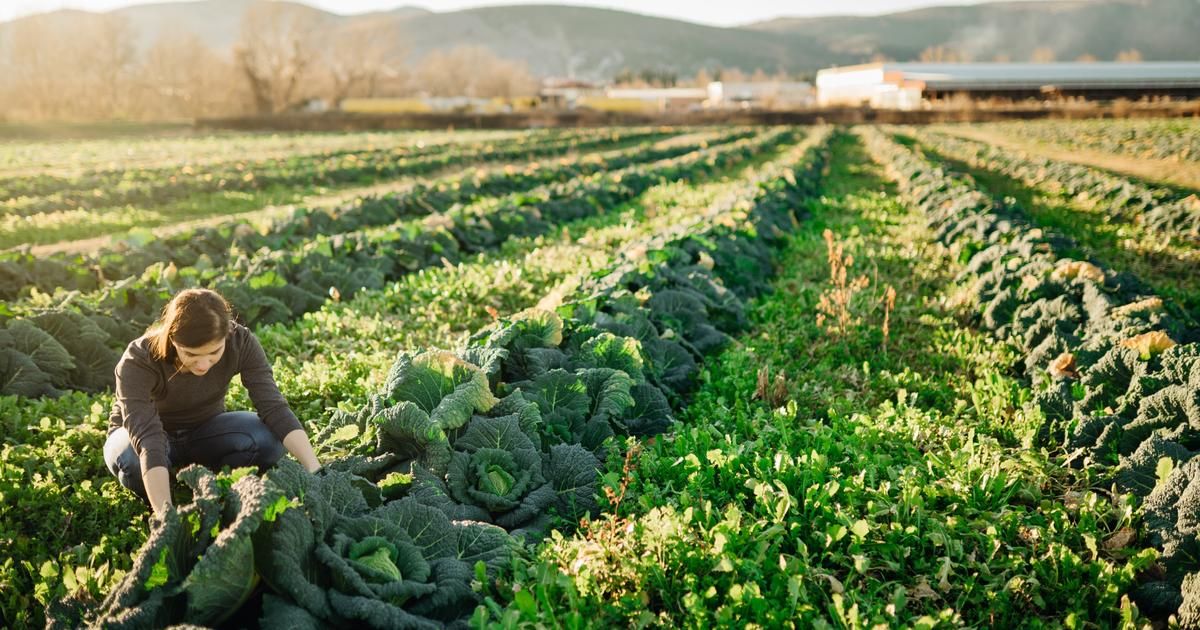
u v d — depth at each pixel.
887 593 3.72
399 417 4.35
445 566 3.47
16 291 9.02
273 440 4.40
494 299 9.02
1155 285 10.03
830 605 3.38
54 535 4.27
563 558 3.74
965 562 3.93
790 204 15.84
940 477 4.73
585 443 4.99
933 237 12.95
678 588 3.56
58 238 14.95
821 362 7.12
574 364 5.68
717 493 4.40
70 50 85.31
